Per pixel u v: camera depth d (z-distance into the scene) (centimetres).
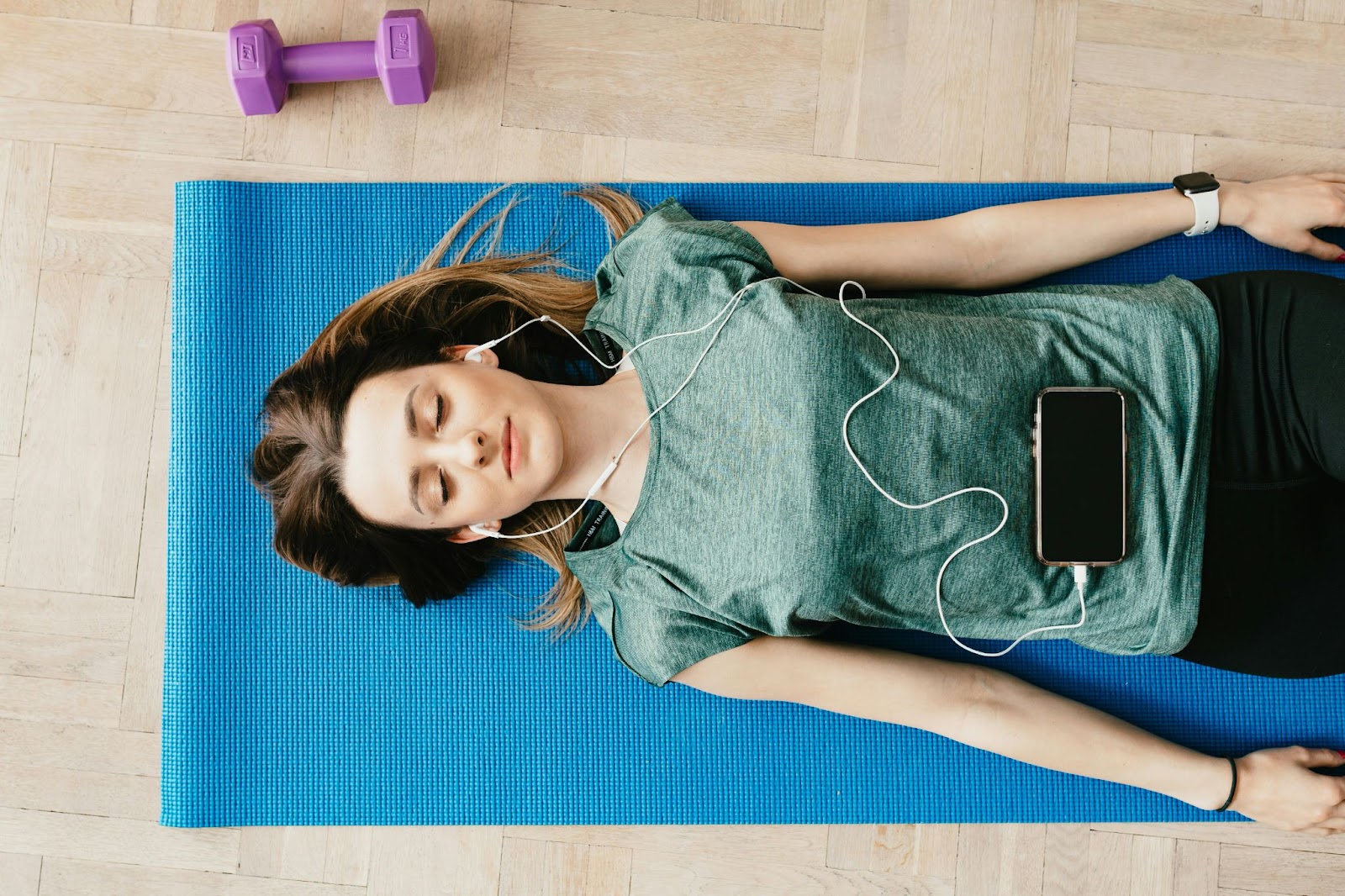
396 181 148
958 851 144
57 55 150
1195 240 141
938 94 149
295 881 146
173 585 143
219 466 143
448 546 135
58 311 149
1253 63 147
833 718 142
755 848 145
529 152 149
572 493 126
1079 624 117
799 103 149
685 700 142
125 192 149
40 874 146
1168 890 142
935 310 122
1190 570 113
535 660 142
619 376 127
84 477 148
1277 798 128
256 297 144
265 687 143
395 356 119
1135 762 125
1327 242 137
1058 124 148
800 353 111
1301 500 116
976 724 122
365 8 150
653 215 127
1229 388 117
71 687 147
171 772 143
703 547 116
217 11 150
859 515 110
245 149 149
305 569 136
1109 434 112
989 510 112
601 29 150
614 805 142
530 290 136
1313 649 118
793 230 126
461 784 142
